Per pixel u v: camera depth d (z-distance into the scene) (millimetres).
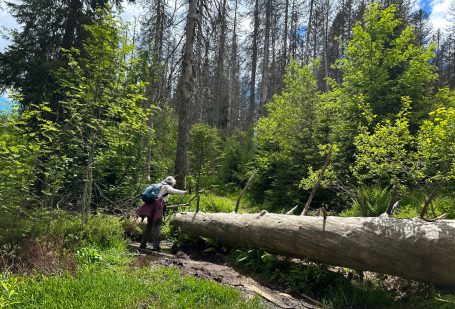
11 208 5652
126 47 7441
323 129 12070
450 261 3645
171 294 3826
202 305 3635
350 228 4492
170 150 15844
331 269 5301
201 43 12500
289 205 11898
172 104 12938
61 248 5344
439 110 6355
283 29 29672
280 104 18234
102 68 7254
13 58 11250
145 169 10617
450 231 3744
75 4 12211
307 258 5141
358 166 7414
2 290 3531
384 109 12117
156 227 6875
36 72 10859
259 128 17328
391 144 6387
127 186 9727
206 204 11758
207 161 17203
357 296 4410
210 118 24766
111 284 3830
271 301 4277
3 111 5973
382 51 13406
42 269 4473
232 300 3854
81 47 11664
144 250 6715
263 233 5586
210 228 6719
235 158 19500
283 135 15039
